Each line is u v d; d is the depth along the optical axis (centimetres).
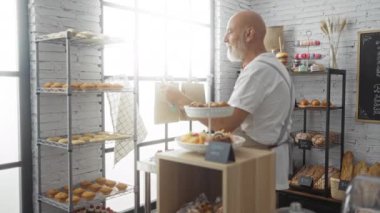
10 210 269
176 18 382
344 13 388
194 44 411
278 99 160
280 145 166
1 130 262
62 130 277
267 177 127
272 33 415
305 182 364
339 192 338
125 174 339
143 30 348
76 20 283
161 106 190
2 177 263
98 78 300
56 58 270
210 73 432
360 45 377
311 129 415
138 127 297
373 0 370
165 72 372
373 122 373
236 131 165
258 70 156
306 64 376
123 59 328
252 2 459
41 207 265
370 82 373
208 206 135
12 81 265
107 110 312
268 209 128
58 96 273
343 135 379
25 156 270
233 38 171
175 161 125
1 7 256
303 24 418
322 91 407
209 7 429
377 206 94
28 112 269
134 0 336
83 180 290
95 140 253
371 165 379
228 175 109
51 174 271
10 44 262
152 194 363
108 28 316
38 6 259
